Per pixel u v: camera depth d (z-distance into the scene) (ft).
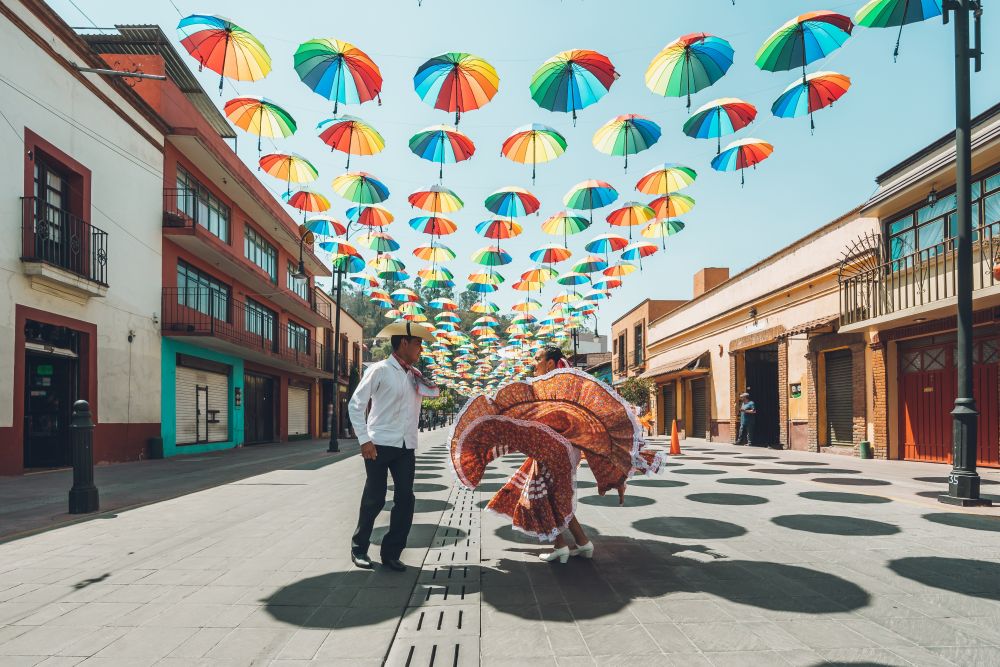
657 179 31.35
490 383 204.85
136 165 49.52
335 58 23.84
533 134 27.89
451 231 40.96
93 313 43.39
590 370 143.64
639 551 14.82
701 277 87.20
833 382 48.21
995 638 9.20
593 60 23.12
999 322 33.12
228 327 67.77
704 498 23.48
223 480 31.48
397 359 13.92
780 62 23.25
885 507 21.12
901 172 39.65
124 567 13.55
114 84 46.14
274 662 8.45
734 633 9.45
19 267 35.55
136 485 29.63
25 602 11.10
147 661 8.47
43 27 38.29
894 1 21.71
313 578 12.59
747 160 27.76
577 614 10.36
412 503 13.55
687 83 23.38
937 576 12.49
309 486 28.50
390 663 8.45
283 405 91.50
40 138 37.96
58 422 41.22
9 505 22.88
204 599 11.23
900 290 38.04
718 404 69.67
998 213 32.09
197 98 66.85
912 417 39.99
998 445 33.68
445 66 23.80
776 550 14.83
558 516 13.19
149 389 51.08
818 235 49.47
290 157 34.94
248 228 75.77
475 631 9.61
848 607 10.61
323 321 105.29
